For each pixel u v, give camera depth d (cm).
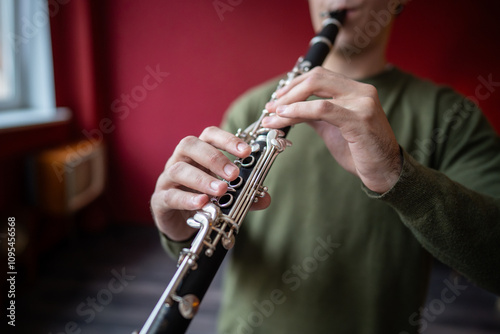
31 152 240
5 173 220
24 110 270
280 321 78
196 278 46
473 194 55
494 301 218
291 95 54
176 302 44
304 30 290
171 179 53
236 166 51
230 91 303
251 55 297
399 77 83
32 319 190
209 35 297
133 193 318
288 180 81
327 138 61
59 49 279
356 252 75
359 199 76
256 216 83
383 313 74
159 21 296
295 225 79
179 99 306
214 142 54
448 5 272
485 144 73
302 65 65
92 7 285
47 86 271
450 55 277
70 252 268
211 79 302
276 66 297
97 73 295
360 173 53
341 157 61
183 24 296
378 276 74
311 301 77
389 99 79
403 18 278
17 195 231
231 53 298
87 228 300
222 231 48
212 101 305
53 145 264
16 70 262
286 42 293
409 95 81
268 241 81
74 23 278
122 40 299
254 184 53
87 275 237
